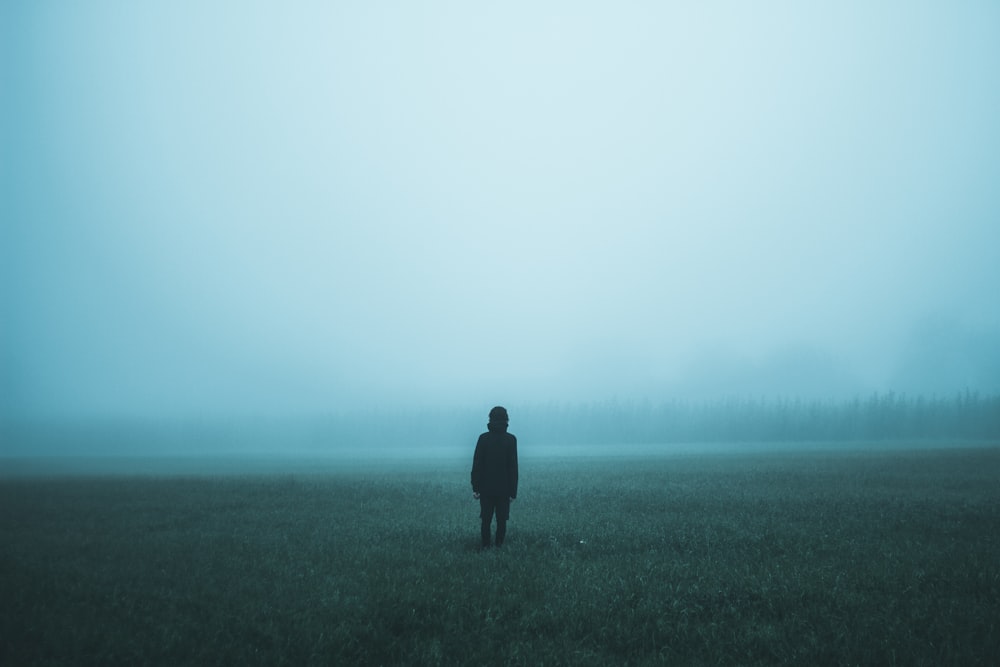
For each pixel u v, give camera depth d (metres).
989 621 8.15
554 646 7.66
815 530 14.87
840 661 7.17
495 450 13.54
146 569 11.66
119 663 7.33
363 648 7.62
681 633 8.04
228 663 7.29
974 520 16.16
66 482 34.34
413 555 12.42
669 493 23.98
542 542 14.00
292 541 14.53
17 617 8.66
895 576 10.23
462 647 7.65
